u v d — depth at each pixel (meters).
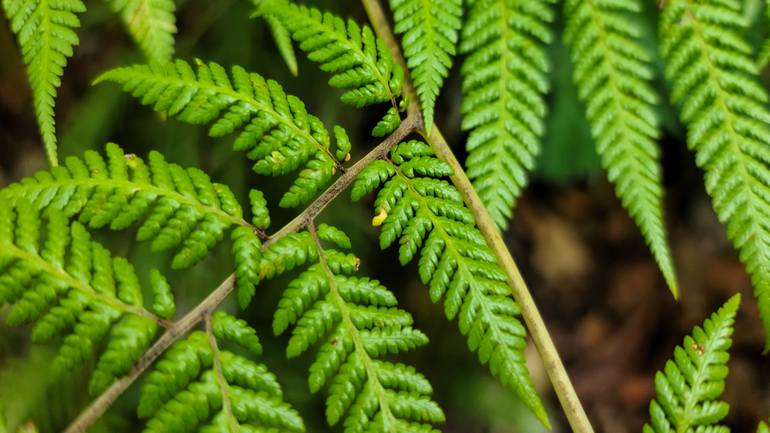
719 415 0.65
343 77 0.65
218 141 0.90
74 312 0.60
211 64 0.64
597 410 1.52
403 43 0.66
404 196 0.64
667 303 1.62
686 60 0.68
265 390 0.61
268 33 0.91
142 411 0.60
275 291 0.91
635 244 1.70
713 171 0.67
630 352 1.59
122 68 0.63
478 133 0.67
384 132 0.65
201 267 0.86
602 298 1.65
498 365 0.63
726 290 1.61
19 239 0.60
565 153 1.17
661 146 1.53
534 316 0.65
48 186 0.61
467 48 0.67
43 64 0.64
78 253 0.60
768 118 0.67
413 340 0.63
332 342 0.62
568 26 0.68
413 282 1.12
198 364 0.60
